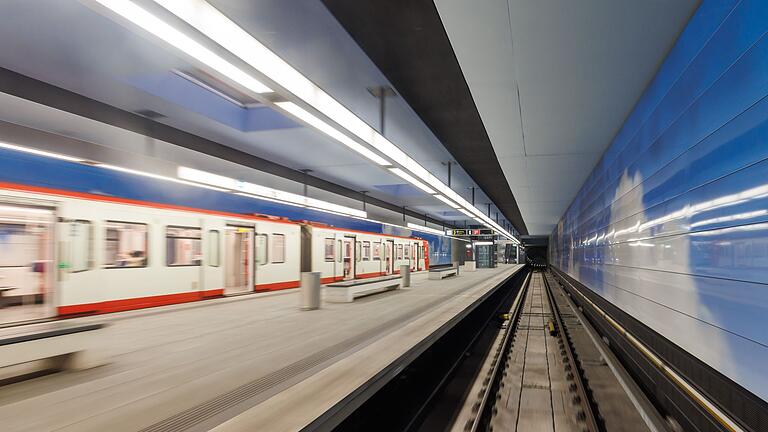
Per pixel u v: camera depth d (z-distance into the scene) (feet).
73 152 22.77
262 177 45.24
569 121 22.76
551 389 22.84
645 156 18.83
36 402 12.30
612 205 27.50
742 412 9.99
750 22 9.62
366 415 16.88
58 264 24.88
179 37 11.10
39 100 22.02
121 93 23.84
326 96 16.29
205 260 35.47
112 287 27.86
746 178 9.99
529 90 18.30
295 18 16.98
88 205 26.66
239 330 23.17
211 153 34.22
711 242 12.07
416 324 25.11
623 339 23.38
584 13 12.34
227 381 14.12
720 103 11.22
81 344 15.55
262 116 31.09
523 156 31.35
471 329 40.57
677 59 14.10
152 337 21.36
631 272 22.36
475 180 50.85
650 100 17.60
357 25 16.33
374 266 71.26
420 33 16.80
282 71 13.56
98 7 9.30
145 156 25.84
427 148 36.45
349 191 61.87
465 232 102.47
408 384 22.33
